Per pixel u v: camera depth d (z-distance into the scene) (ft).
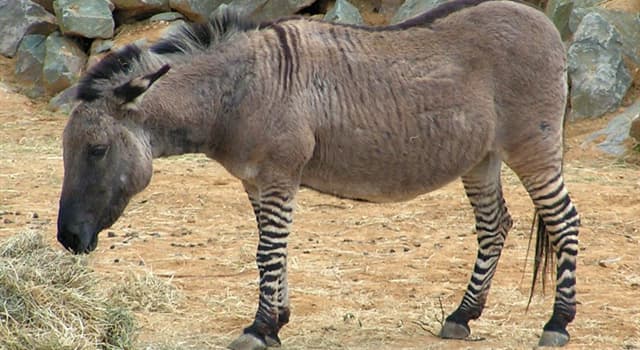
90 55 212.23
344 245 118.21
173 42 80.12
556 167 84.74
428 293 99.09
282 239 79.51
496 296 98.58
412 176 83.20
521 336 86.48
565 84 85.76
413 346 83.15
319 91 79.66
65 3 213.25
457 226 128.77
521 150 84.28
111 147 76.33
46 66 207.21
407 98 81.46
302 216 133.49
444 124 82.17
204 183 152.46
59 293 75.56
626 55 190.80
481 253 88.02
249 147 78.33
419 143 81.97
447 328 86.07
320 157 80.94
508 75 83.25
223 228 126.82
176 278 103.09
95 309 75.87
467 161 83.87
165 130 78.74
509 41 83.46
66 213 75.82
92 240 76.54
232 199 141.38
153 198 140.87
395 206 139.03
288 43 80.07
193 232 124.06
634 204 141.18
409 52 82.58
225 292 98.27
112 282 98.12
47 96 210.59
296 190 79.87
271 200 79.05
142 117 77.56
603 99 182.19
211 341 82.53
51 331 71.92
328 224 129.08
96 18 211.20
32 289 74.38
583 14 194.90
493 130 83.87
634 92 188.03
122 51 79.25
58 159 169.89
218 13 81.87
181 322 88.38
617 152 171.12
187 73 79.00
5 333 70.64
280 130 77.92
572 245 84.53
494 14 84.12
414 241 120.88
